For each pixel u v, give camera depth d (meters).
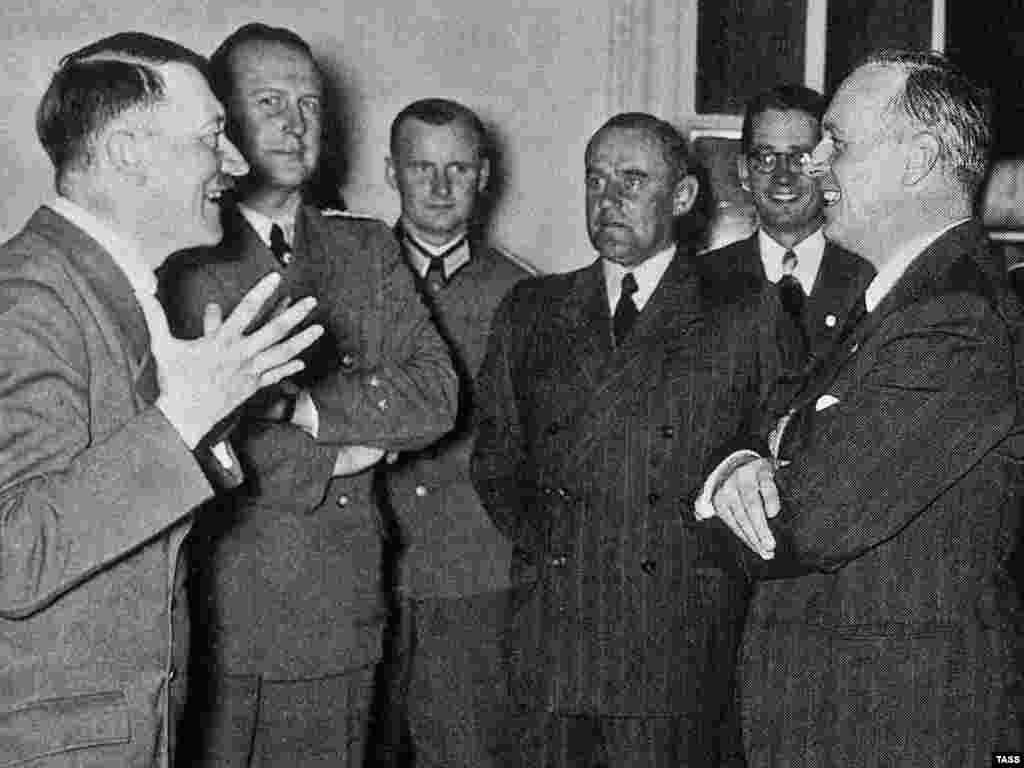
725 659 3.06
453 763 3.72
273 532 2.73
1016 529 2.25
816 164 2.37
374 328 2.93
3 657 1.85
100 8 4.52
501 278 3.96
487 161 4.07
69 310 1.88
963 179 2.26
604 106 4.82
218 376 1.84
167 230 2.01
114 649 1.89
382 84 4.70
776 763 2.21
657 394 3.10
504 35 4.76
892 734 2.12
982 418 2.08
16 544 1.75
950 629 2.13
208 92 2.03
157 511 1.80
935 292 2.16
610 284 3.33
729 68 4.84
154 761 1.94
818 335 3.81
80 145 1.96
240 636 2.72
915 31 4.84
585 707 3.04
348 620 2.81
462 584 3.69
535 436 3.23
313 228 2.96
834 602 2.18
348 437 2.73
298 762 2.78
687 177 3.38
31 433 1.80
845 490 2.11
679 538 3.05
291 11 4.62
